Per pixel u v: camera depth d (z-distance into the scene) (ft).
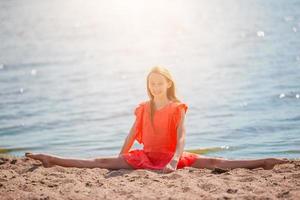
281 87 42.91
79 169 20.92
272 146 27.20
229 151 26.76
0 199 16.87
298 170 20.30
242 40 81.25
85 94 46.60
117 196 17.11
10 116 38.17
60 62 72.18
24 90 50.34
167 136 22.13
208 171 20.31
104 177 19.83
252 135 29.66
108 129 33.04
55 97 45.70
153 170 20.93
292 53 62.28
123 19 141.38
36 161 22.48
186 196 16.87
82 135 31.65
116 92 46.88
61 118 36.88
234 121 33.14
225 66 57.88
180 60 66.69
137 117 22.79
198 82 49.08
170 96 22.58
